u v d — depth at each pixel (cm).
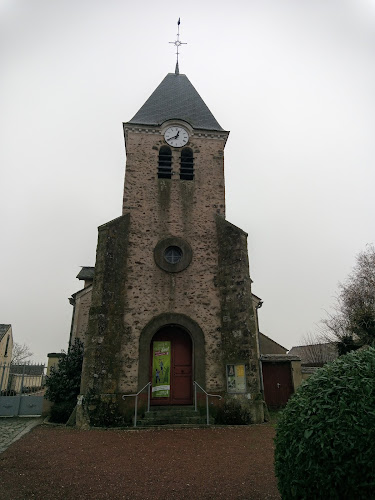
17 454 730
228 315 1247
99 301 1158
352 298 2280
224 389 1171
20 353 4441
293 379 1548
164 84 1794
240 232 1320
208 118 1642
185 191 1427
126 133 1508
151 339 1224
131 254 1303
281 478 369
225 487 545
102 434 940
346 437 323
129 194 1393
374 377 360
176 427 1029
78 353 1353
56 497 506
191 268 1314
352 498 312
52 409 1205
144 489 539
